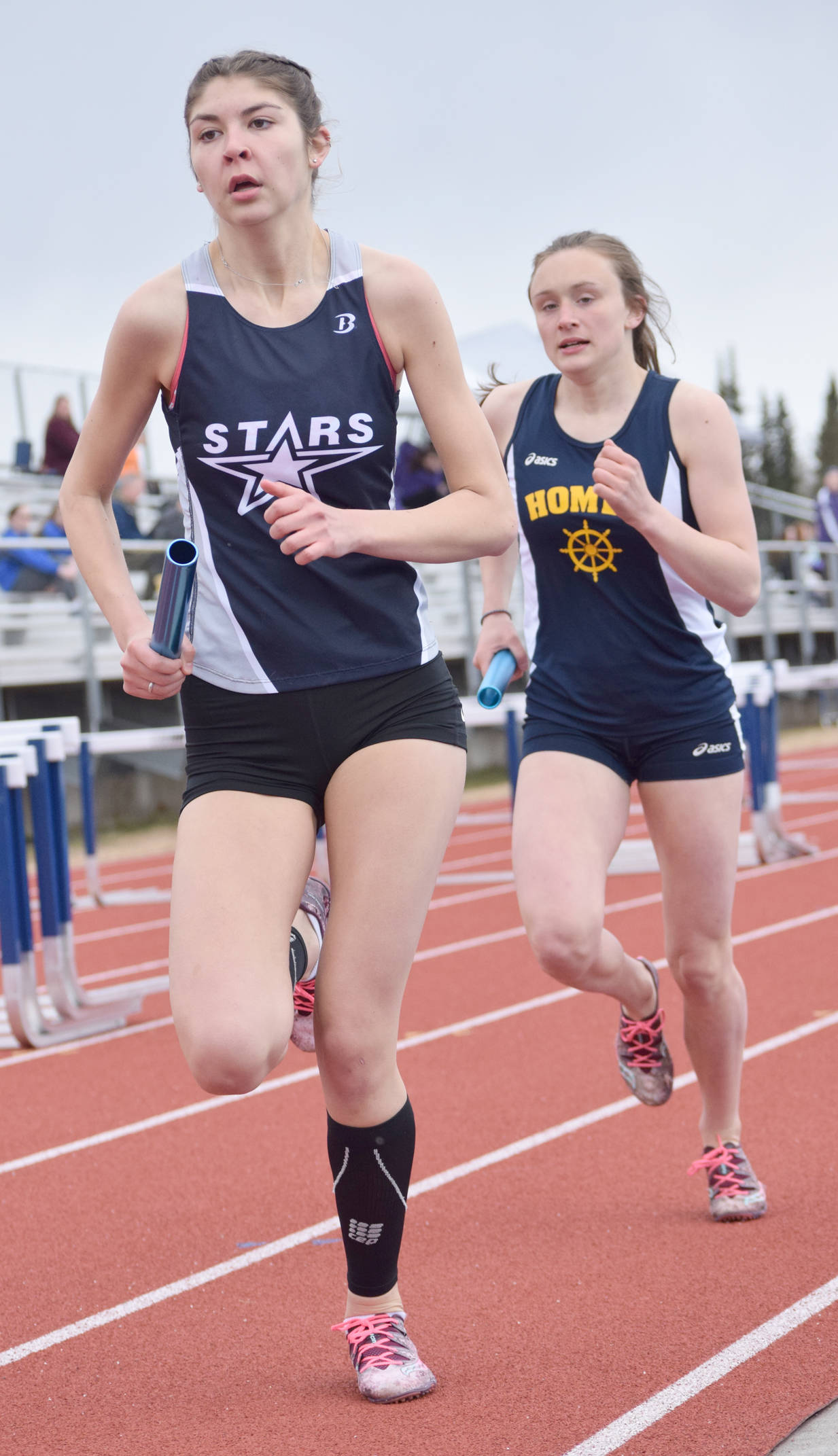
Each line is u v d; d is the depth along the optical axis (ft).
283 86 15.19
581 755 21.11
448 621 108.99
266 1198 25.03
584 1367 17.39
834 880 58.59
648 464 21.13
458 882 65.72
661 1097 23.71
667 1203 23.61
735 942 46.85
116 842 89.25
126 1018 42.22
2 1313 20.34
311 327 15.40
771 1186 24.02
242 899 14.94
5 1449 15.98
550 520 21.25
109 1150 28.68
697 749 20.89
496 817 89.92
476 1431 15.84
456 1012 39.60
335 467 15.40
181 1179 26.43
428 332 15.67
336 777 15.94
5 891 38.29
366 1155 16.35
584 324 21.16
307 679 15.60
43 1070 36.14
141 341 15.46
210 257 15.61
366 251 15.71
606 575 20.97
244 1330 19.33
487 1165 26.21
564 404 21.98
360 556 15.66
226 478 15.43
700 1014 21.81
